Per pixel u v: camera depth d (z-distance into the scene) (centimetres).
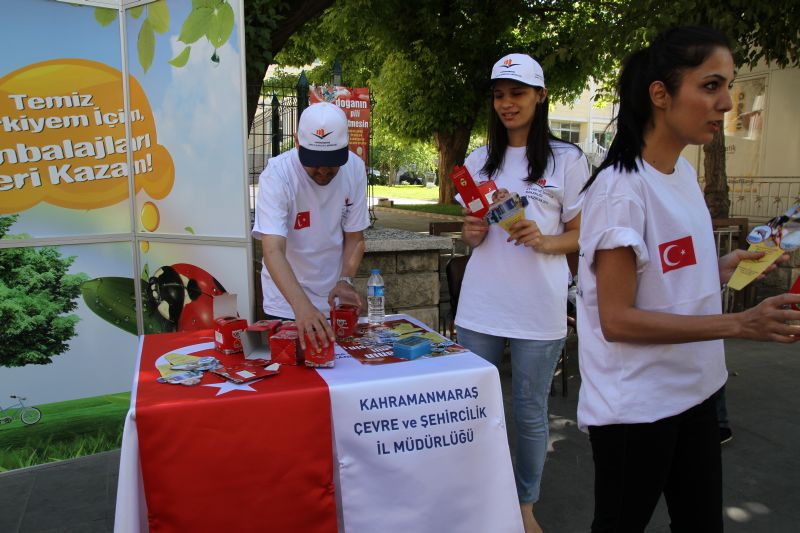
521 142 247
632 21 621
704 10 545
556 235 237
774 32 594
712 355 160
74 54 302
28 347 309
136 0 305
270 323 221
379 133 1616
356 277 398
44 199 304
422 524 186
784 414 380
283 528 174
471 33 1124
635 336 150
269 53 451
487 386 194
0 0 281
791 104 877
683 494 167
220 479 169
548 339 242
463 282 262
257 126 468
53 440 317
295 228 252
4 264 298
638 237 147
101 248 322
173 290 324
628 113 155
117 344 330
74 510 272
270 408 172
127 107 321
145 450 164
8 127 290
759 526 262
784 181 880
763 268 154
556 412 391
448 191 1716
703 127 145
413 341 214
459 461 190
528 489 251
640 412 156
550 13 1152
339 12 1102
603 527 167
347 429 179
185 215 314
